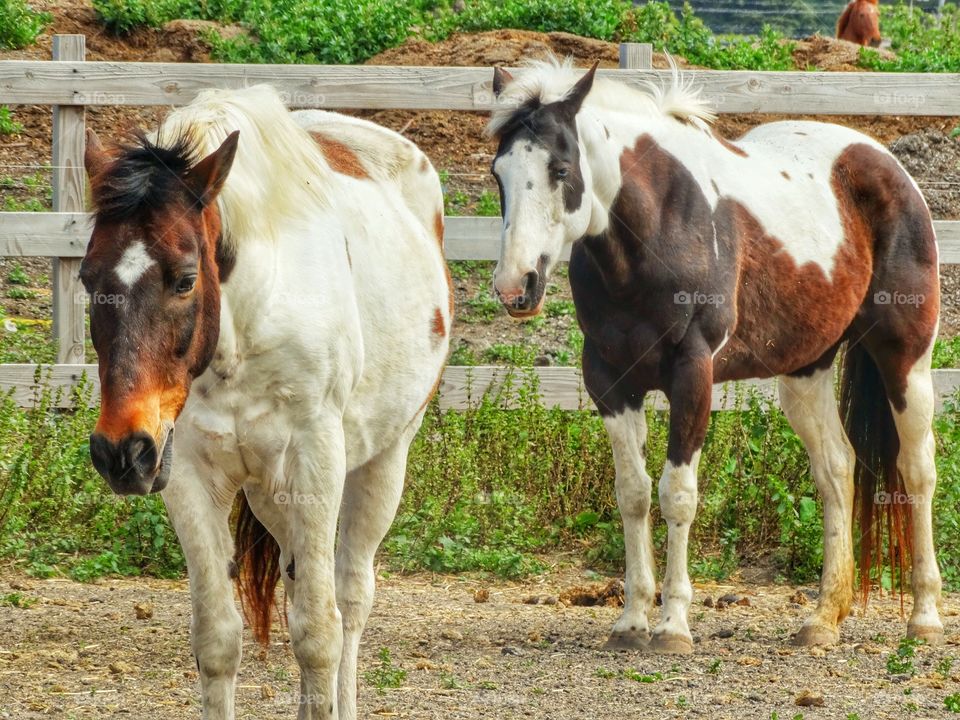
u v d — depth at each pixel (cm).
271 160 643
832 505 1066
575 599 1138
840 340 1110
